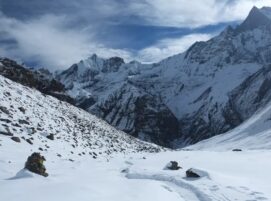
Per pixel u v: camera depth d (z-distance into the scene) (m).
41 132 47.00
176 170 34.50
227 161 41.94
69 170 31.86
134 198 20.31
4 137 38.53
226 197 22.75
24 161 30.91
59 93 103.06
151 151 78.81
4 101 52.88
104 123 100.38
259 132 172.62
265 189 24.80
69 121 67.81
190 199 22.97
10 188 19.39
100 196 19.48
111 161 45.31
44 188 19.75
